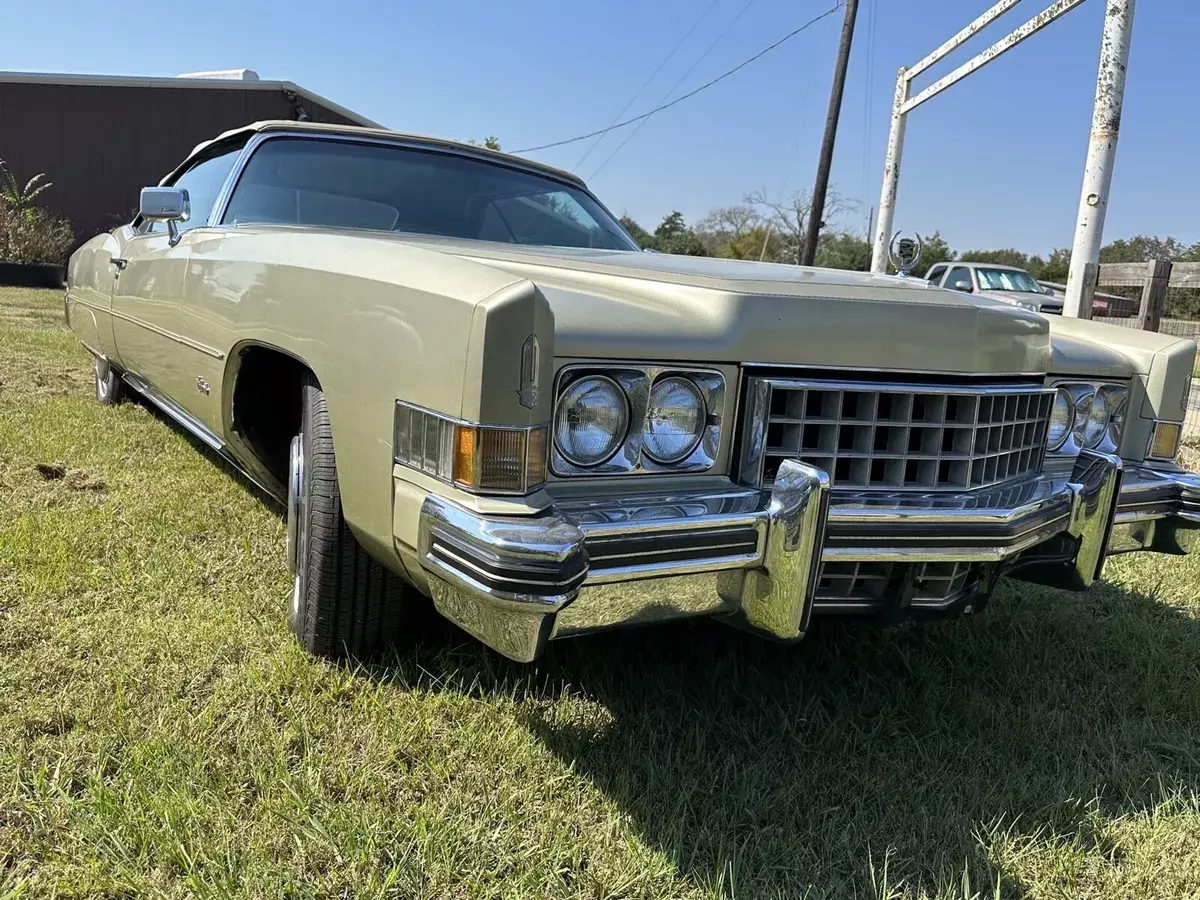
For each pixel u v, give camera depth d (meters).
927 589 2.18
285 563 2.88
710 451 1.93
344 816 1.70
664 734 2.12
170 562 2.83
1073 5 6.50
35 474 3.65
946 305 2.09
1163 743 2.29
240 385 2.68
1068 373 2.66
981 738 2.25
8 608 2.43
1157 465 2.86
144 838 1.59
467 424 1.62
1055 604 3.22
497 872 1.62
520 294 1.59
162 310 3.32
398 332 1.80
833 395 1.97
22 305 11.20
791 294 1.97
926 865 1.74
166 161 19.48
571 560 1.54
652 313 1.88
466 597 1.65
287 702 2.09
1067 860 1.79
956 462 2.13
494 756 1.95
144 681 2.11
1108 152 5.75
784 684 2.43
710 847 1.74
